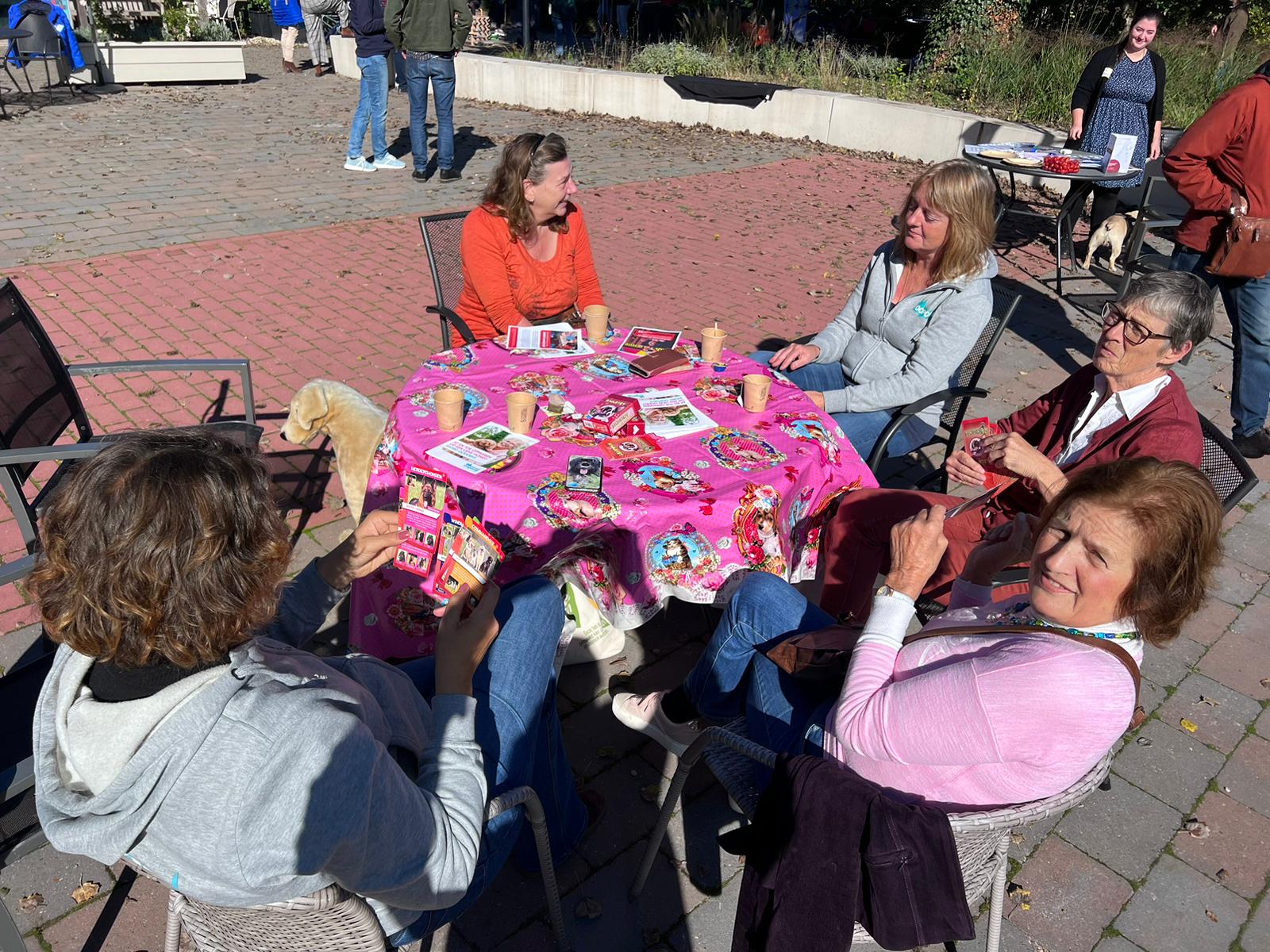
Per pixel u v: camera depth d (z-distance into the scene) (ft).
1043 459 8.30
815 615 7.49
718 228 28.04
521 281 13.00
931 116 36.76
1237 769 9.71
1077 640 5.21
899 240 12.26
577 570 7.48
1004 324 12.14
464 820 5.02
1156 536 4.94
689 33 51.39
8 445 9.46
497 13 67.56
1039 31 43.91
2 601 10.96
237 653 4.16
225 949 5.37
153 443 4.03
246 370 11.62
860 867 5.24
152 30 55.21
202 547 3.82
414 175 31.22
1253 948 7.82
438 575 7.27
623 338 11.87
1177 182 15.10
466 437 8.87
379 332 19.12
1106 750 5.32
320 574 6.14
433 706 5.54
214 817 3.87
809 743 6.57
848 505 9.52
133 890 7.78
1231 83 36.29
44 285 20.45
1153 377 9.02
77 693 4.05
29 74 47.03
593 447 8.80
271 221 25.75
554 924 7.29
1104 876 8.41
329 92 46.78
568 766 7.67
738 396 10.16
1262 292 14.90
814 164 36.81
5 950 6.25
